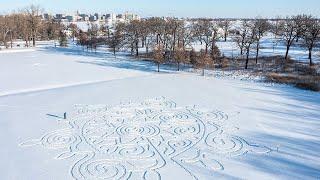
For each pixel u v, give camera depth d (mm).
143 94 54562
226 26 158750
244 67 81375
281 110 46062
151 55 104500
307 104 49125
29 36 155375
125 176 28203
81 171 28984
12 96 52656
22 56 106188
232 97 53031
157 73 76938
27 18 161375
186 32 131125
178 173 28719
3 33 143250
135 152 32906
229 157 31797
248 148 33781
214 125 40344
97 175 28328
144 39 123062
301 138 36125
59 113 44188
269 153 32531
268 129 38844
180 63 89750
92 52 118688
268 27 130875
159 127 39781
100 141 35469
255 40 99812
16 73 73688
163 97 52812
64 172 28734
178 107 47500
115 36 125062
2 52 116750
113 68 83000
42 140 35406
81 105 47875
